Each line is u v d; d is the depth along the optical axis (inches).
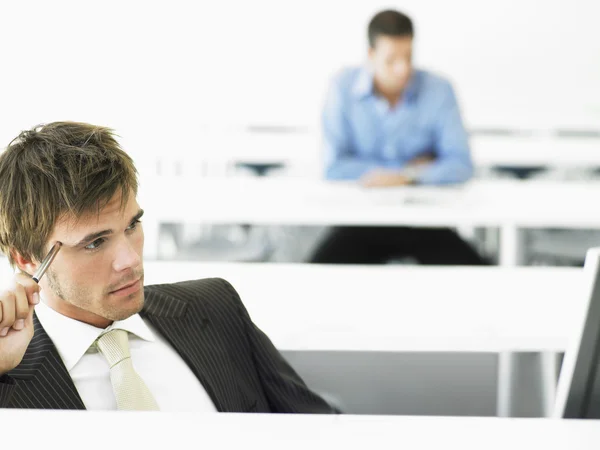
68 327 43.3
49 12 205.9
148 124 210.2
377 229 143.7
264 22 210.2
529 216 124.3
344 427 28.5
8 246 41.6
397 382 103.1
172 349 45.8
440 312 70.7
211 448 26.3
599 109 214.2
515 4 211.3
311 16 210.4
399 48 155.5
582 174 205.5
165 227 151.5
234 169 205.5
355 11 210.4
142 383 42.3
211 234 163.6
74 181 39.1
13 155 40.5
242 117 212.8
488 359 106.2
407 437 27.8
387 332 65.4
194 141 208.4
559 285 80.5
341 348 65.6
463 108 215.0
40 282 42.6
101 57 208.8
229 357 47.2
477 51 214.1
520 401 76.9
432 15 213.3
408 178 149.3
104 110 210.2
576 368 40.9
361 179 152.0
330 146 161.8
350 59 212.4
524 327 66.2
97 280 40.6
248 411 46.3
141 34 208.8
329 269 86.7
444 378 103.5
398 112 161.0
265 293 76.6
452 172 152.6
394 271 86.4
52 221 39.5
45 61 207.5
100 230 39.9
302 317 69.0
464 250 143.9
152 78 210.7
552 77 213.9
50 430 27.7
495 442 27.6
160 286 48.5
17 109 207.5
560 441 27.8
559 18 211.2
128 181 40.7
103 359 43.4
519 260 125.5
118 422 28.5
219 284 50.2
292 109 213.0
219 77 211.8
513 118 214.4
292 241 161.8
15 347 39.1
